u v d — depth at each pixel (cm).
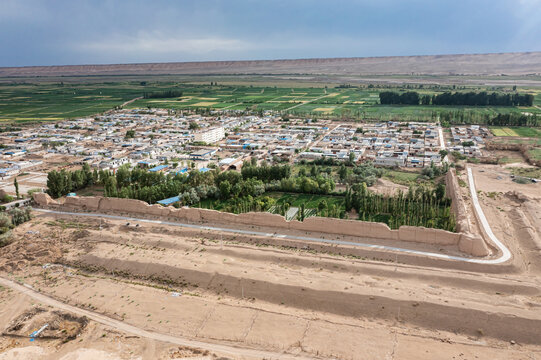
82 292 11431
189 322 10000
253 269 11969
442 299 10169
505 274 11538
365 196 17138
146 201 18388
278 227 14838
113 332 9725
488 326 9406
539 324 9225
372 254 12781
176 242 13875
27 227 15988
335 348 9025
